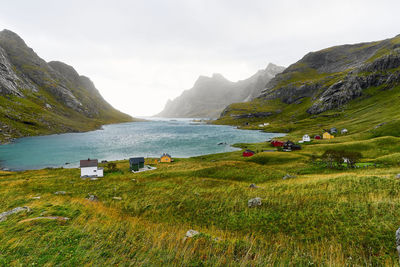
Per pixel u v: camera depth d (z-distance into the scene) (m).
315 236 15.69
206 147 122.75
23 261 9.86
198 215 23.47
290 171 51.28
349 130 117.69
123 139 159.38
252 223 19.77
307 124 185.00
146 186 41.16
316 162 57.34
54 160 91.81
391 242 12.91
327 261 11.13
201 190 35.06
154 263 9.85
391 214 16.14
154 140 153.25
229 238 14.41
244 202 25.70
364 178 28.16
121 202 29.86
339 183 28.44
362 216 17.02
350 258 11.69
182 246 11.84
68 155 102.06
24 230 13.59
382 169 40.22
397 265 10.54
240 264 10.07
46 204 22.33
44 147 123.00
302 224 17.98
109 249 11.28
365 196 21.69
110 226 15.43
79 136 176.75
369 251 12.52
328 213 18.88
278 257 11.52
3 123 154.25
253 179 43.75
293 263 10.84
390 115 111.38
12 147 121.38
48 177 55.97
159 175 52.66
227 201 26.70
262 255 11.15
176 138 163.88
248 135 175.75
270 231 17.78
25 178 55.41
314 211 19.89
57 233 13.17
